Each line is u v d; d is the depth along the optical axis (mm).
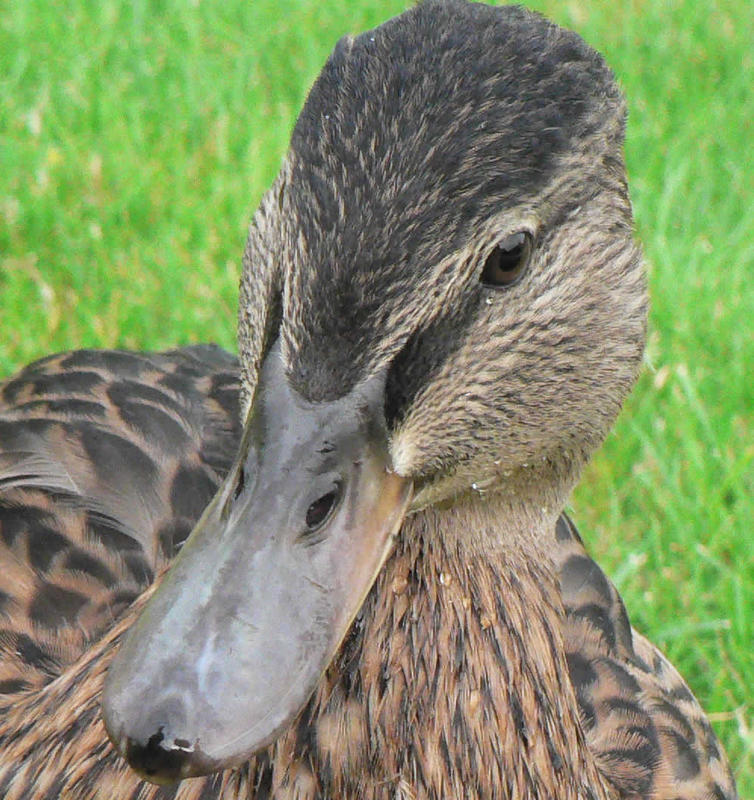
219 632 1072
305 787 1105
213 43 1930
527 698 1126
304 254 1086
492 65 1097
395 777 1111
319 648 1076
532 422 1116
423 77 1095
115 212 1607
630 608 1275
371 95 1095
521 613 1128
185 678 1069
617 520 1297
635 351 1135
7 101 1764
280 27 1957
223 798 1104
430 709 1114
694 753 1190
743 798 1235
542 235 1104
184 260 1537
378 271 1085
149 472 1185
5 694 1153
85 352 1224
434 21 1103
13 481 1186
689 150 1808
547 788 1128
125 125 1735
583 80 1105
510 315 1104
